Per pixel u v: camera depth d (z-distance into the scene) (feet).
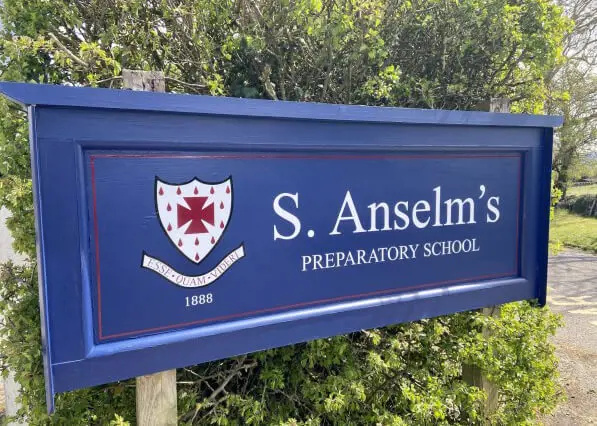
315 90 9.15
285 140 5.64
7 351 5.86
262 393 7.09
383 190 6.40
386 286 6.52
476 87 10.03
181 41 8.54
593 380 12.87
